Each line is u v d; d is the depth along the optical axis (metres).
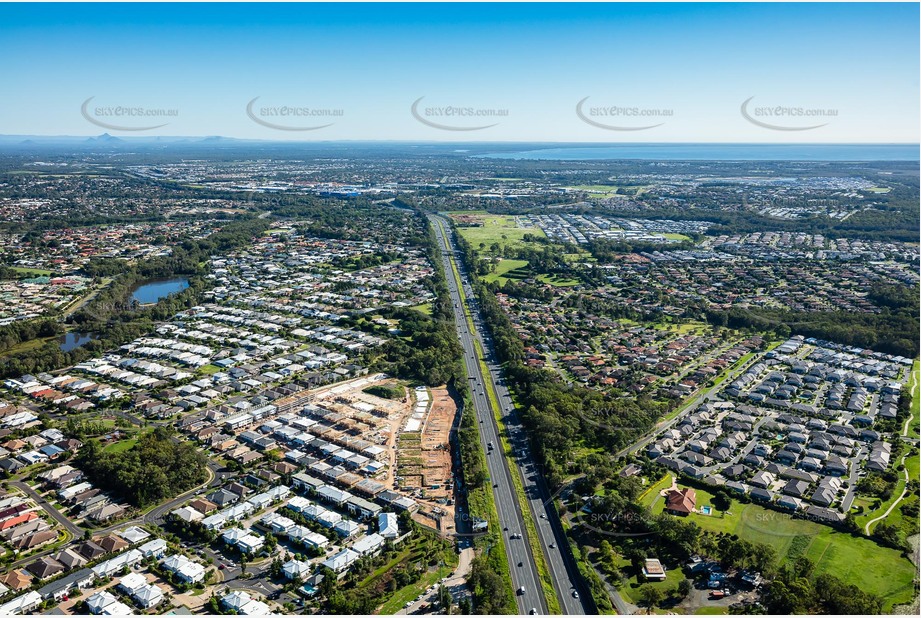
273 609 189.75
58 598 191.88
